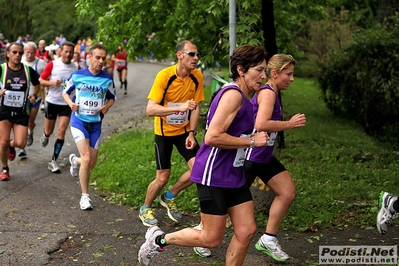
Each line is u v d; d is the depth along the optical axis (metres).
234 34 5.79
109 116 13.88
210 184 3.97
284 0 10.21
